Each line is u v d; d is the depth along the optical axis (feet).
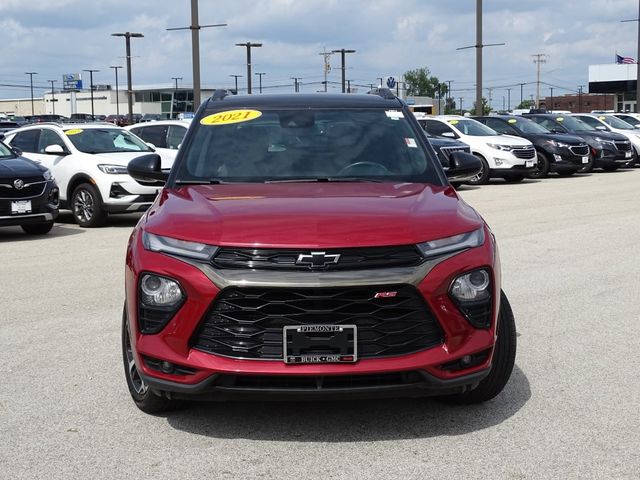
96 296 24.90
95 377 16.96
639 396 15.52
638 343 19.29
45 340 19.90
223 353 12.76
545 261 29.99
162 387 13.14
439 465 12.41
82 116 240.32
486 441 13.34
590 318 21.72
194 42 94.68
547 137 75.51
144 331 13.34
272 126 17.83
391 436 13.60
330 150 17.16
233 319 12.67
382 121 18.10
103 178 42.68
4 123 109.70
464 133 69.15
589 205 48.96
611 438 13.43
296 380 12.66
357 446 13.19
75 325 21.36
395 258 12.76
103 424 14.28
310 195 14.89
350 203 14.24
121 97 416.46
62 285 26.63
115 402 15.42
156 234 13.60
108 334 20.43
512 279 26.81
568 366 17.52
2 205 37.42
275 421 14.33
